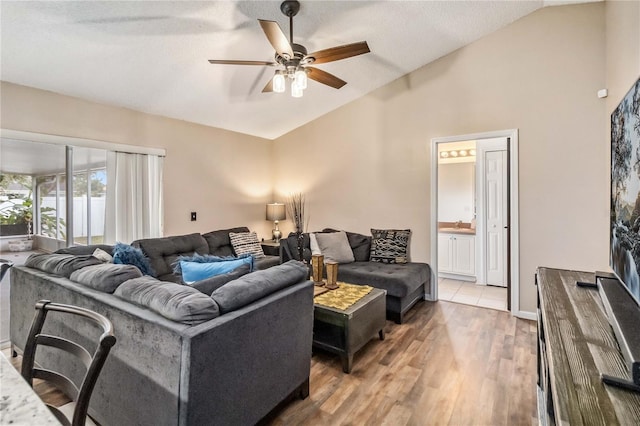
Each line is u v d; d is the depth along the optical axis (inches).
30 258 96.5
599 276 75.3
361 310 99.3
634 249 55.7
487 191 186.1
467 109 147.8
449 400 80.7
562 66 127.0
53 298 79.1
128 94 132.2
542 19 130.0
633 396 33.6
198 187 173.2
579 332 49.3
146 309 61.1
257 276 72.8
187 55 115.3
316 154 199.0
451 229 202.5
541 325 65.7
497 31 139.4
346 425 71.7
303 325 79.3
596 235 122.4
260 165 210.1
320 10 107.5
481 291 175.9
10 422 24.4
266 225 215.5
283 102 170.9
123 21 93.4
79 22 90.5
